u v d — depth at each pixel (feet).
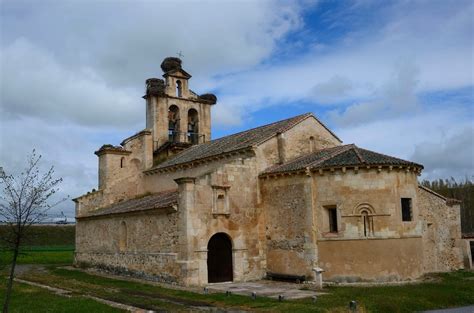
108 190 128.36
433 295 67.46
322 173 82.33
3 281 90.02
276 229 88.84
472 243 112.68
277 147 96.27
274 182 90.07
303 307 58.03
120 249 102.83
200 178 84.58
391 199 80.69
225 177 87.86
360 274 78.33
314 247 81.71
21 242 58.70
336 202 80.89
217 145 114.73
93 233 116.57
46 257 151.74
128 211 99.04
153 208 89.66
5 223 53.78
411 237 81.87
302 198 84.28
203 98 140.77
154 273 89.40
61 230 230.48
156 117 133.18
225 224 86.58
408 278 79.92
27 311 56.24
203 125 139.23
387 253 79.05
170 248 85.40
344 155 85.20
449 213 105.60
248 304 61.41
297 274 83.97
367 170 80.69
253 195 91.20
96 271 110.63
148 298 68.08
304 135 100.17
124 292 74.74
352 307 56.95
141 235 95.14
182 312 56.90
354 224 79.66
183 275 80.94
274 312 55.93
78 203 124.26
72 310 56.65
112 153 130.41
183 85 137.80
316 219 82.38
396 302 62.49
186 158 115.85
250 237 89.35
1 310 57.52
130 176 131.85
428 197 102.99
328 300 62.69
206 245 83.35
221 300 65.00
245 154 95.09
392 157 85.56
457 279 84.64
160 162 130.72
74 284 86.02
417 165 84.58
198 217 83.05
